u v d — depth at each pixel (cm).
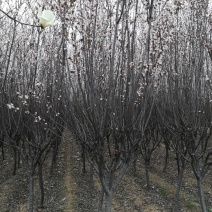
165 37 453
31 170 610
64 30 386
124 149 449
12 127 756
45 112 570
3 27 605
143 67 401
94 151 423
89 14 378
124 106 419
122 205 751
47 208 727
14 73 602
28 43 555
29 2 516
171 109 595
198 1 511
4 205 752
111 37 434
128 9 399
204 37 514
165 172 993
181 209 741
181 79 552
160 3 405
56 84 536
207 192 831
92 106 395
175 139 675
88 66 385
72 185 856
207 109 643
